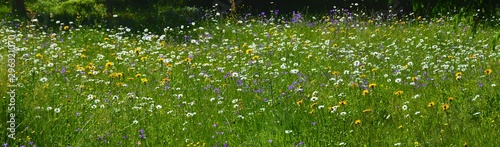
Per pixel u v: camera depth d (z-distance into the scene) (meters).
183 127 7.05
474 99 7.29
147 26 18.52
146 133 6.73
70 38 14.12
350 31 15.60
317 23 17.33
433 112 7.02
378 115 7.11
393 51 12.36
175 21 20.00
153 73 10.11
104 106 7.51
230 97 8.38
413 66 10.19
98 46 13.67
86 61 11.61
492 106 7.20
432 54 11.63
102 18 19.81
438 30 15.23
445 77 8.84
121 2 26.41
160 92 8.77
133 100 8.00
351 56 11.24
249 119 7.23
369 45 13.33
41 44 13.17
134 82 9.59
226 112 7.60
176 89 8.86
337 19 18.38
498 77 8.57
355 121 6.64
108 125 6.84
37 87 8.01
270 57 11.67
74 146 6.26
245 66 10.63
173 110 7.75
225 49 12.84
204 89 8.91
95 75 9.85
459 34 13.94
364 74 9.55
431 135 6.26
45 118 6.77
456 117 6.59
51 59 11.04
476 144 5.98
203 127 7.01
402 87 8.64
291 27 16.75
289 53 12.05
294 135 6.48
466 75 9.05
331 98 7.86
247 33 16.00
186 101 8.18
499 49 11.54
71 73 10.02
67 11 25.31
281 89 8.50
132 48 13.39
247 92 8.55
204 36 15.71
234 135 6.74
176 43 14.63
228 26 16.92
